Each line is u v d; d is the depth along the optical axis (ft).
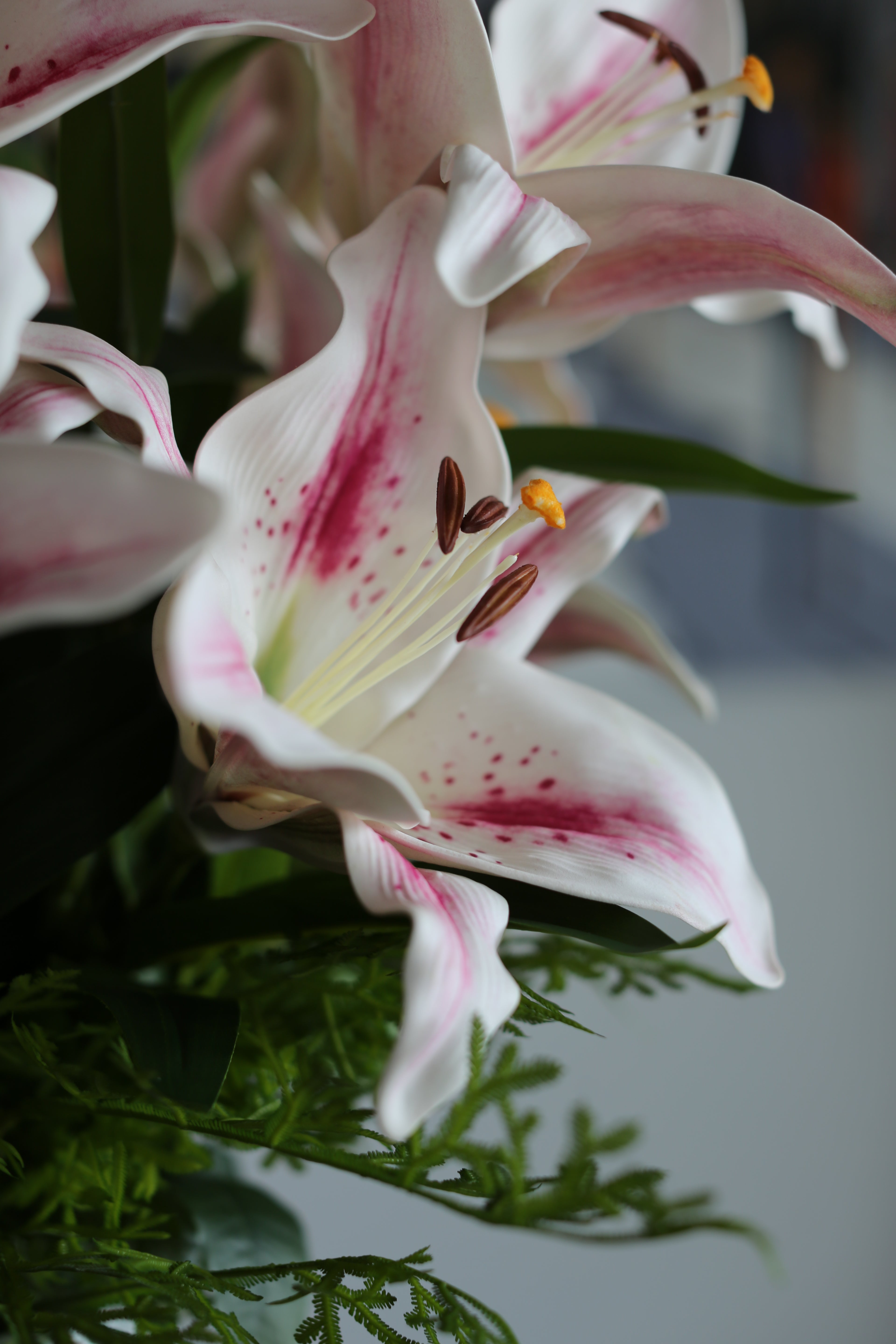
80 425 1.22
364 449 1.38
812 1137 3.70
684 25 1.65
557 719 1.45
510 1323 3.04
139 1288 1.31
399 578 1.41
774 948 1.41
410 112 1.41
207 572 1.16
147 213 1.58
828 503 1.59
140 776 1.41
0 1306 1.28
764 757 5.53
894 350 8.34
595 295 1.48
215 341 1.78
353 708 1.44
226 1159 1.70
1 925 1.51
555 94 1.61
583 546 1.56
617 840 1.39
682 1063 3.91
